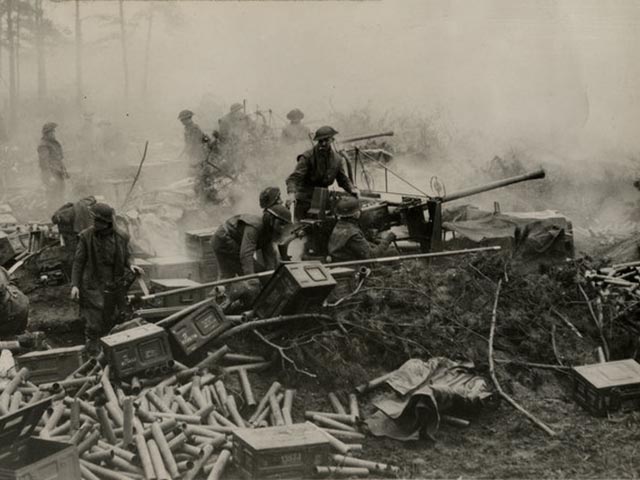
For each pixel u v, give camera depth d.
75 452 6.65
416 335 10.05
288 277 9.33
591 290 11.40
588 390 9.18
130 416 7.47
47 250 12.65
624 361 9.62
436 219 12.01
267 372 9.36
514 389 9.64
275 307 9.48
